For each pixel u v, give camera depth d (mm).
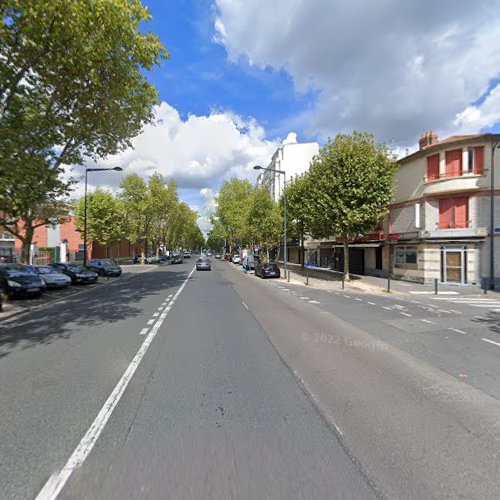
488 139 17500
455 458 2908
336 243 30484
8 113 10305
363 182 19484
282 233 32375
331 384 4594
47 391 4363
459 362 5555
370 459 2883
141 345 6539
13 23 8898
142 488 2518
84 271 20312
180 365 5363
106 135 13664
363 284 19828
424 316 9812
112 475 2672
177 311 10391
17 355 5957
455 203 18562
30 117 10156
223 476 2654
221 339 6977
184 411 3793
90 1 8703
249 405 3945
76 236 44406
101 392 4328
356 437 3244
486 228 17578
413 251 20781
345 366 5320
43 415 3699
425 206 19531
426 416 3688
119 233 39281
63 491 2492
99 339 7035
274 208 33812
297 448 3051
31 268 17016
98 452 2994
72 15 8539
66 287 17766
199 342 6742
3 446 3096
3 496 2436
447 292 16219
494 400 4113
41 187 12680
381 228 24125
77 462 2846
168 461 2854
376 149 20266
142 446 3088
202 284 19406
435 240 18953
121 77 10875
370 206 19281
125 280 22828
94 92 10992
